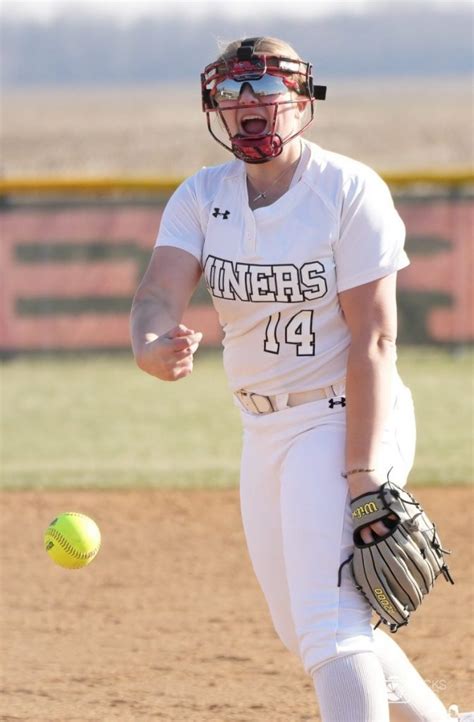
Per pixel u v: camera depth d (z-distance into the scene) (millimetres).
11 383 36219
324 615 9133
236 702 13297
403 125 162000
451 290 38656
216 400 33406
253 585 18266
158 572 19016
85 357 39625
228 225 9836
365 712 8820
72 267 39219
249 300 9750
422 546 9289
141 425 30328
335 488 9398
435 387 34125
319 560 9273
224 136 11477
